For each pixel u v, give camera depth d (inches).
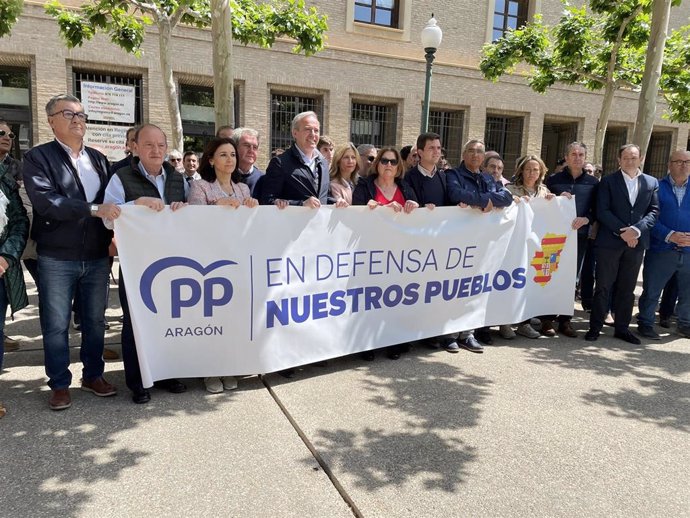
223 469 105.5
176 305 135.2
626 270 195.8
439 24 552.1
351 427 124.6
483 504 97.0
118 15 309.3
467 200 175.9
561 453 116.1
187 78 460.8
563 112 620.7
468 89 569.9
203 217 135.3
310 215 149.8
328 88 507.2
